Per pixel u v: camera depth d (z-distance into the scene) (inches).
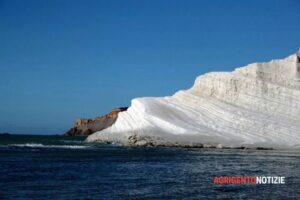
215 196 1244.5
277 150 3412.9
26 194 1222.9
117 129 4168.3
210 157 2559.1
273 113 3981.3
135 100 4252.0
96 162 2161.7
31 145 3730.3
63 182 1454.2
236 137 3678.6
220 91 4224.9
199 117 3971.5
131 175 1668.3
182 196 1239.5
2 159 2240.4
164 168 1930.4
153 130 3764.8
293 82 4138.8
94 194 1248.2
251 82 4143.7
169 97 4382.4
